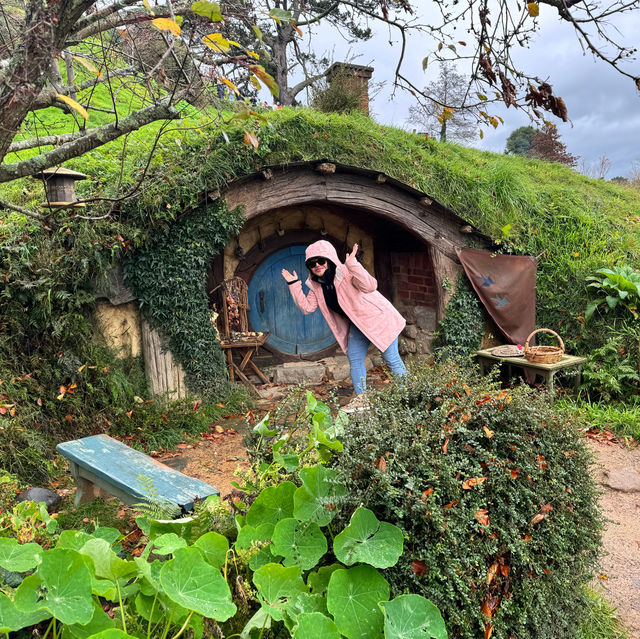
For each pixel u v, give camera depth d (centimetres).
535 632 196
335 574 142
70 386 448
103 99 725
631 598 269
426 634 135
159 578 122
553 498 197
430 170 654
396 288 765
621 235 733
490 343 685
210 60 218
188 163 509
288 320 723
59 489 387
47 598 110
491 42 229
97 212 467
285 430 231
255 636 144
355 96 736
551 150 1708
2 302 437
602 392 566
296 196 563
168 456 449
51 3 192
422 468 170
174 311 511
